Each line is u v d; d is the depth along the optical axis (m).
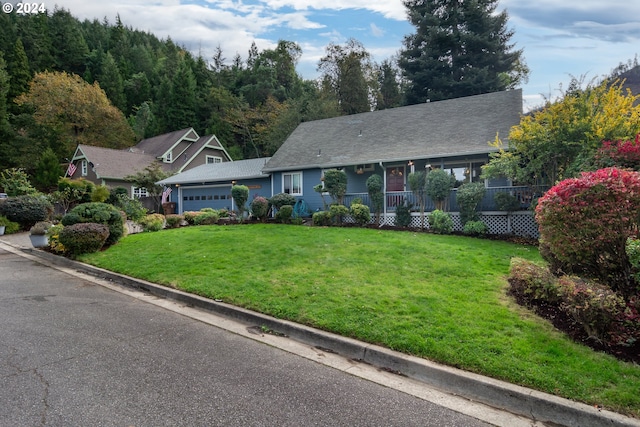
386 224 13.05
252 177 18.91
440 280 5.81
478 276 6.00
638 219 4.10
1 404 2.81
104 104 36.88
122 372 3.40
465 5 29.78
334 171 13.53
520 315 4.36
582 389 2.93
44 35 43.59
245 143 40.69
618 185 4.06
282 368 3.58
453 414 2.87
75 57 46.16
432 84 29.83
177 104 41.44
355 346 3.89
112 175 26.83
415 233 10.83
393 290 5.34
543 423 2.79
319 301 5.02
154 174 23.70
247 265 7.11
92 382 3.19
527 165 9.82
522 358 3.40
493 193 11.45
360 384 3.30
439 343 3.71
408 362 3.52
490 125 13.54
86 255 8.91
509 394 3.00
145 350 3.92
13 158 30.55
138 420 2.65
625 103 8.85
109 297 6.05
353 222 13.39
